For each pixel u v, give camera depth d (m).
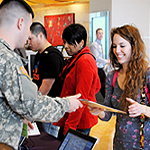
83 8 8.16
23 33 1.26
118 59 1.62
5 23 1.21
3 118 1.09
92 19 5.28
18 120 1.13
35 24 2.52
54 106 1.17
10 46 1.23
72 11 8.30
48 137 2.01
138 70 1.56
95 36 5.32
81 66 1.93
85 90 1.88
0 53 1.09
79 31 2.04
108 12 4.95
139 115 1.52
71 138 1.35
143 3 4.76
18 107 1.08
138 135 1.53
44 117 1.14
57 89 2.44
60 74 2.33
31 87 1.11
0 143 1.07
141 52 1.58
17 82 1.07
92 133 4.22
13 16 1.21
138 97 1.55
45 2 8.36
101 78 5.31
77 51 2.10
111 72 1.77
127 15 4.84
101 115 1.77
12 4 1.21
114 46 1.64
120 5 4.85
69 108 1.27
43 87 2.41
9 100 1.06
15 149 1.10
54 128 2.47
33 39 2.51
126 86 1.58
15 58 1.11
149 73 1.53
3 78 1.06
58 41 8.57
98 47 5.18
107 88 1.77
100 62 5.27
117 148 1.62
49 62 2.41
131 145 1.55
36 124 2.37
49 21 8.63
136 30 1.61
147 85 1.54
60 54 2.52
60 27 8.50
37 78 2.53
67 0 8.10
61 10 8.44
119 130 1.61
